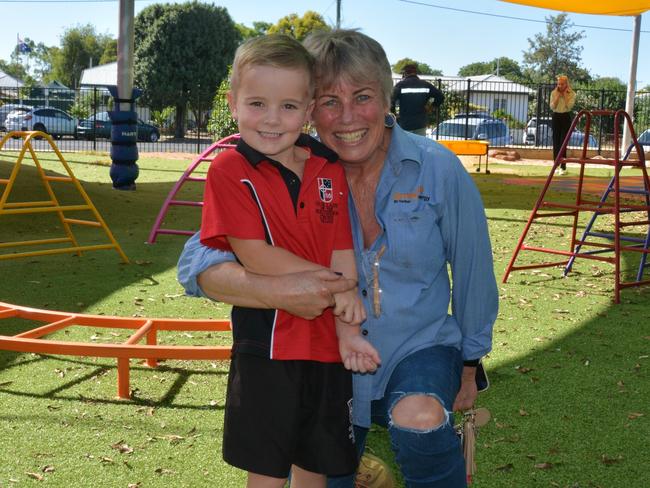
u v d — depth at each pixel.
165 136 42.84
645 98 31.45
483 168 21.44
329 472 2.20
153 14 48.16
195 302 6.16
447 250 2.45
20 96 38.75
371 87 2.29
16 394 4.10
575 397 4.20
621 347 5.12
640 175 19.84
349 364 2.19
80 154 22.64
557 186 16.16
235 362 2.19
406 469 2.21
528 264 8.00
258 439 2.13
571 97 18.52
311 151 2.26
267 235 2.15
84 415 3.83
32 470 3.21
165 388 4.25
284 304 2.07
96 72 59.94
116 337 5.21
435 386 2.19
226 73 48.59
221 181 2.13
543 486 3.18
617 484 3.21
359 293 2.38
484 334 2.48
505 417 3.91
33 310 4.73
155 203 11.90
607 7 10.69
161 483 3.13
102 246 7.59
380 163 2.46
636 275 7.50
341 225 2.25
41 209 7.25
